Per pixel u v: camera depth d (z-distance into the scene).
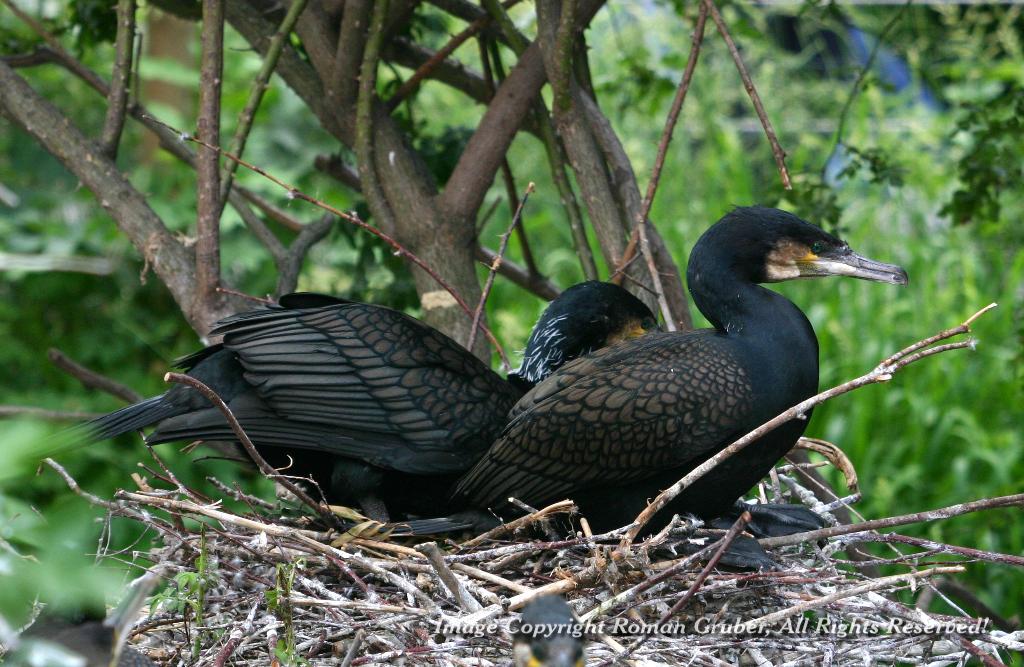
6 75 9.57
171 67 16.72
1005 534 14.48
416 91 11.38
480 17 10.11
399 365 8.20
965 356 16.47
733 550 7.27
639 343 8.00
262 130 17.20
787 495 9.91
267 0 10.22
